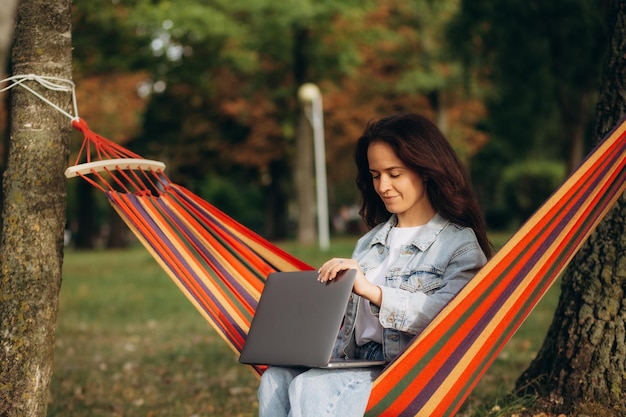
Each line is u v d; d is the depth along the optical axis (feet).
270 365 9.56
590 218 10.30
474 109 95.81
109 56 57.11
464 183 10.22
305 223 83.66
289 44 79.66
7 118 11.61
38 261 10.82
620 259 12.58
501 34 48.19
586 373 12.57
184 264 11.14
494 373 19.03
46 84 10.90
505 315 9.71
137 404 17.75
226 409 16.98
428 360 9.20
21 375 10.71
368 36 83.61
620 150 10.08
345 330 10.39
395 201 10.25
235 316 11.12
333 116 94.58
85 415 16.74
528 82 51.11
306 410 9.02
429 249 10.15
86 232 103.81
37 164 10.86
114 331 29.84
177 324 31.19
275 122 95.25
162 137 96.68
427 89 88.22
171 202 11.77
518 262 9.41
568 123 60.23
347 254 54.65
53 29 11.02
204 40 70.59
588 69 46.34
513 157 110.11
